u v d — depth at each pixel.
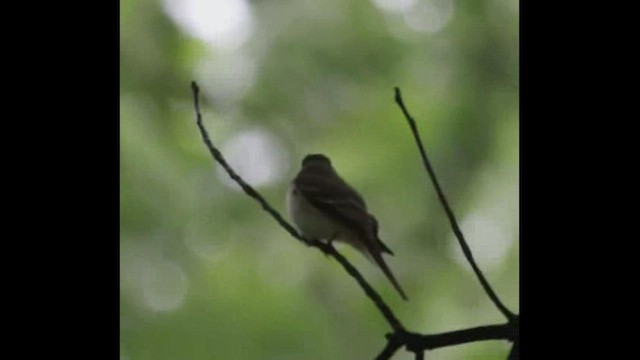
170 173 14.50
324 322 13.56
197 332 12.76
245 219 14.56
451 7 17.97
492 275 15.01
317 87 17.34
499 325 4.91
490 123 16.81
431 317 14.62
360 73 17.48
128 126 15.28
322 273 14.16
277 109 17.14
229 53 17.47
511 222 15.45
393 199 15.84
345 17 17.83
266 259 14.21
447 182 15.91
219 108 16.94
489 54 17.64
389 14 17.98
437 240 15.38
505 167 16.08
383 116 16.83
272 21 17.77
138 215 13.84
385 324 13.80
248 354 12.71
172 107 16.66
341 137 16.83
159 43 17.14
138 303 12.96
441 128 16.50
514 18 17.80
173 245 13.75
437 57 17.69
